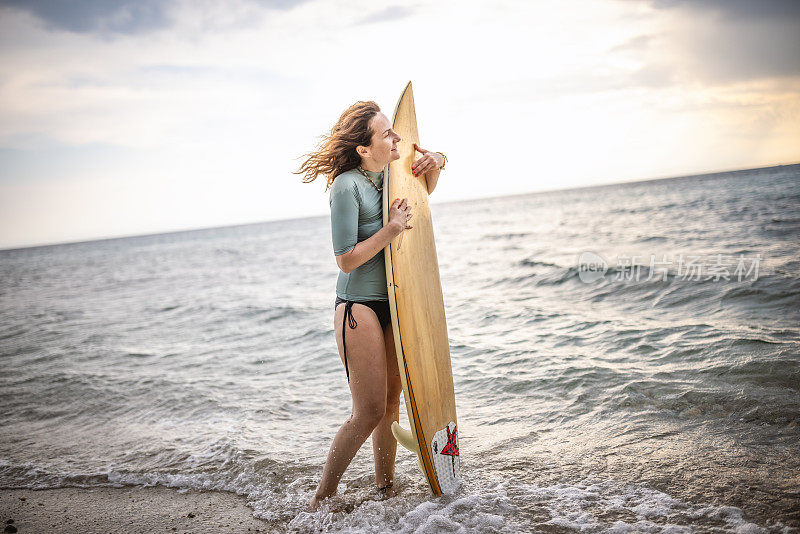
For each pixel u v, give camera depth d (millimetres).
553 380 4430
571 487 2568
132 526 2645
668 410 3482
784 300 6641
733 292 7375
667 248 14758
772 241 13766
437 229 41750
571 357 5086
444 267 16078
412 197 2727
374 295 2510
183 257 43969
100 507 2896
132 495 3039
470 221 48000
